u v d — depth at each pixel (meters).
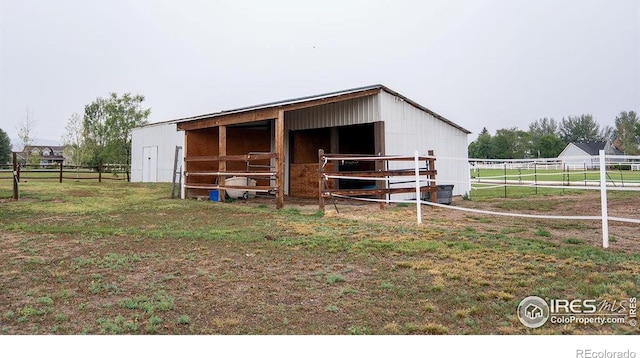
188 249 5.33
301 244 5.55
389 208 9.98
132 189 16.97
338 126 12.88
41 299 3.37
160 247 5.46
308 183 13.98
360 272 4.20
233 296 3.50
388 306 3.24
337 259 4.75
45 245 5.59
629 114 56.62
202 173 12.48
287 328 2.85
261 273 4.20
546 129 79.56
